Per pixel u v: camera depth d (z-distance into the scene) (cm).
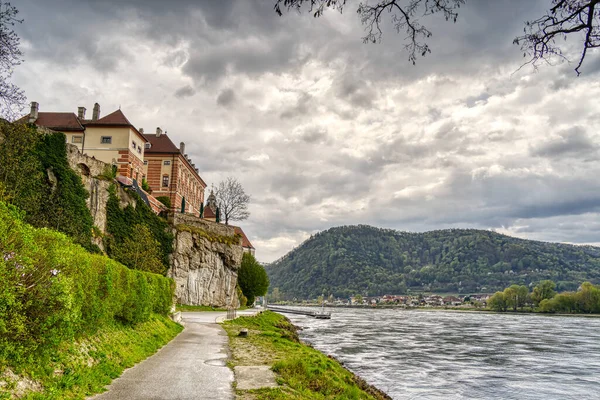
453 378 2891
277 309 11688
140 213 5009
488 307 16325
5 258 839
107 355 1372
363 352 3975
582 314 12481
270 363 1680
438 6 792
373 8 812
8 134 2842
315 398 1267
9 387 827
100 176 4453
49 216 3098
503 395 2489
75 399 958
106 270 1430
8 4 1961
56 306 979
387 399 2011
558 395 2530
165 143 7344
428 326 7838
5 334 859
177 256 5534
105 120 5500
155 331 2141
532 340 5409
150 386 1159
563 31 757
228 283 6431
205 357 1741
